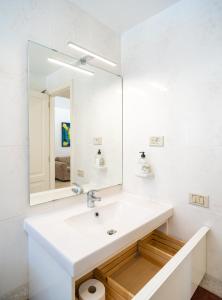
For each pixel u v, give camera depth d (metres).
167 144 1.48
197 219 1.35
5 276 1.13
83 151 1.54
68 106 1.43
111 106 1.74
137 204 1.51
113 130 1.77
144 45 1.62
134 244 1.43
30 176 1.20
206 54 1.28
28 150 1.19
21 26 1.15
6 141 1.11
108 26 1.68
